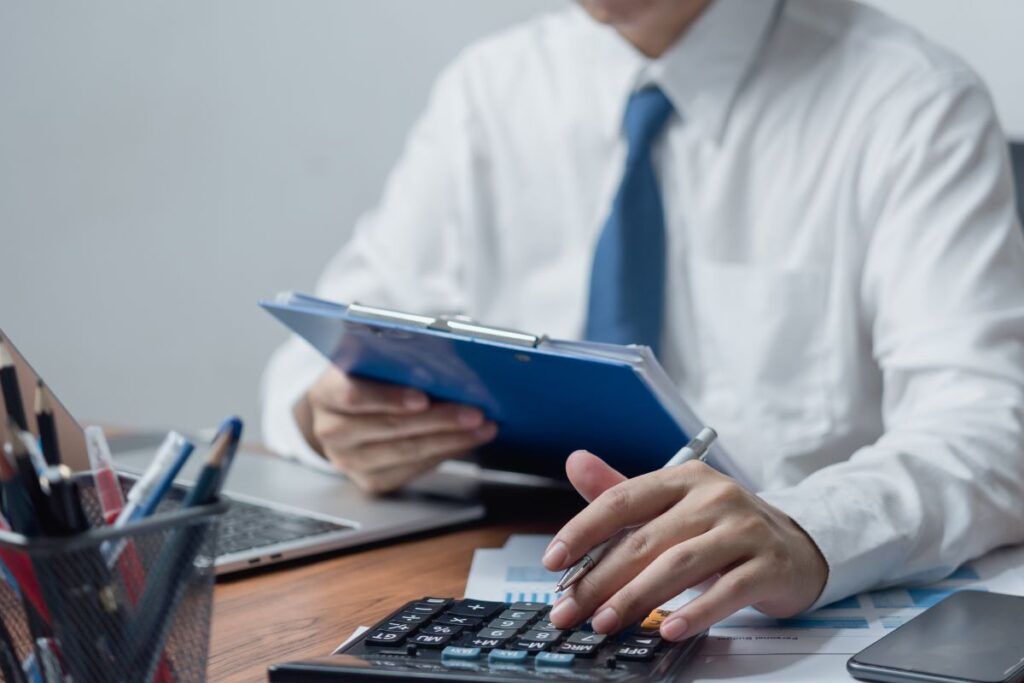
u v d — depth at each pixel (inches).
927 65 46.7
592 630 24.1
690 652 24.3
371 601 29.8
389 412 38.2
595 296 48.7
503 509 39.6
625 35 52.2
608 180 53.8
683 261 49.9
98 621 18.3
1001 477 32.8
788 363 47.8
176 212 90.1
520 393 31.9
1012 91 65.8
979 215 42.6
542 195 55.9
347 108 87.6
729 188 49.2
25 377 20.6
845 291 46.8
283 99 88.3
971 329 39.2
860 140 46.8
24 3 86.9
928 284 41.9
